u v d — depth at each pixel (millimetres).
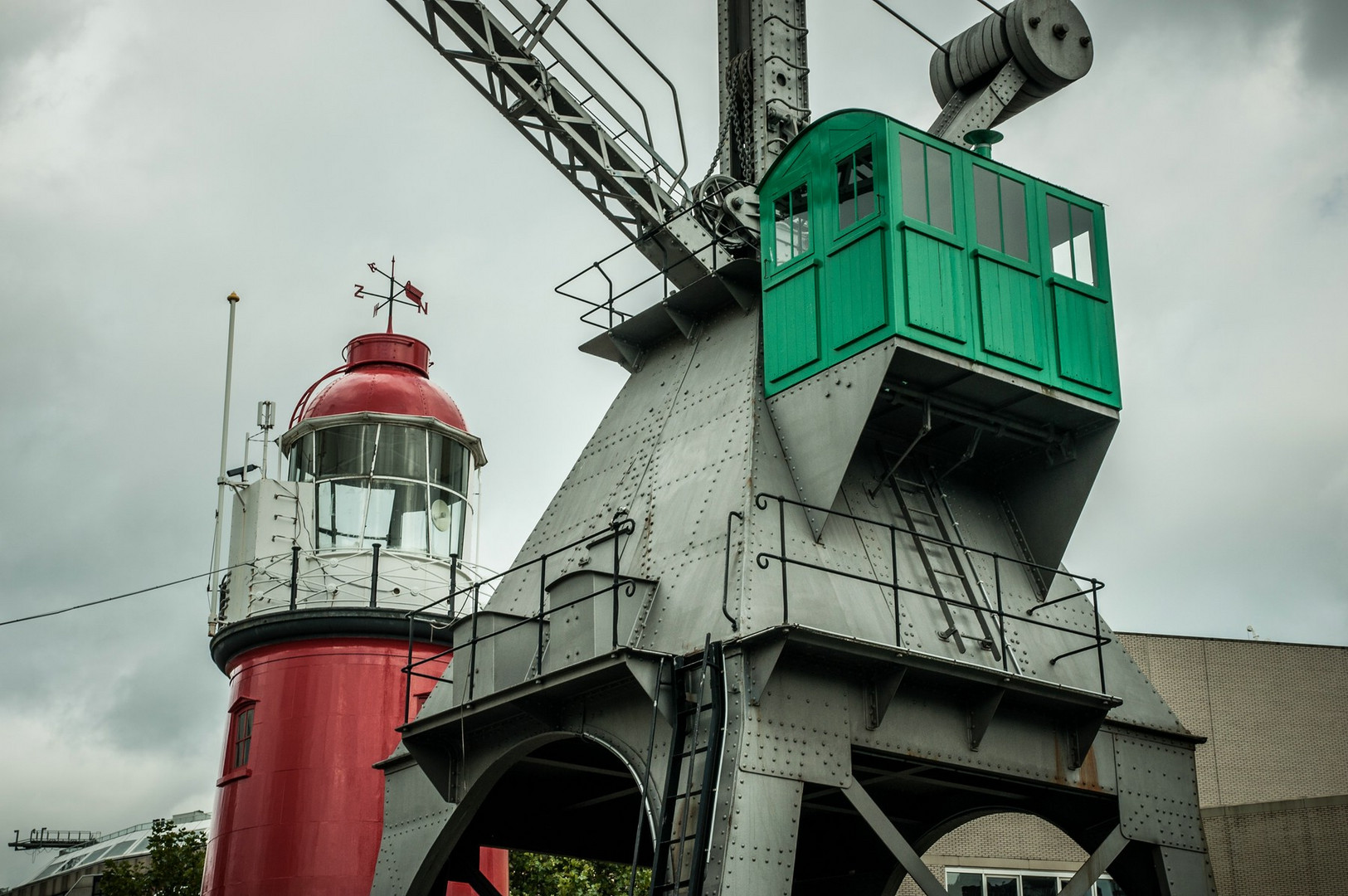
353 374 32938
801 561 17109
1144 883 19156
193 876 33156
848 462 17391
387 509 31047
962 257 18297
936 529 19156
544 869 41250
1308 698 36219
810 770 15578
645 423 20609
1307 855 26891
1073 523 19594
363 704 28266
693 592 16969
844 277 18188
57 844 89625
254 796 27766
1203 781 35594
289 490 30328
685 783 15648
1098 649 18297
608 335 21859
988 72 22750
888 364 17219
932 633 17812
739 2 22844
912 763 16984
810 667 16062
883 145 18094
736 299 20250
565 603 17422
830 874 21734
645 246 21625
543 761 19719
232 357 31781
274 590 29375
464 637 19375
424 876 19609
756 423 18219
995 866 32094
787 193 19516
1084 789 18344
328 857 27078
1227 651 36562
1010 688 17141
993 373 18062
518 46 21219
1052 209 19688
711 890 14516
